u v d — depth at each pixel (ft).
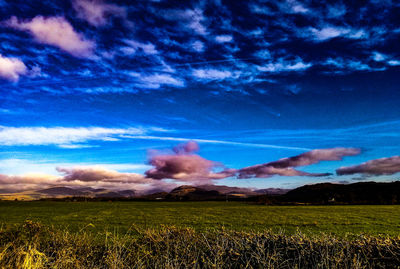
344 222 79.46
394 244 19.66
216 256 20.16
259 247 21.12
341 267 17.84
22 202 236.02
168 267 19.20
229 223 79.66
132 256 21.89
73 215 112.16
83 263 21.03
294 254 20.22
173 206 191.62
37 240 23.13
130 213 123.54
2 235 22.24
